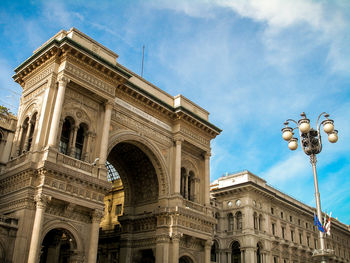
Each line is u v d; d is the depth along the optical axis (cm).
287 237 7200
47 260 3431
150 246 4262
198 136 4934
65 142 3606
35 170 3136
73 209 3272
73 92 3659
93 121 3772
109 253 4903
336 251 9688
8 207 3206
